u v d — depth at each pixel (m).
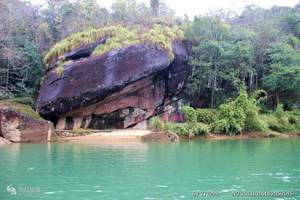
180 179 10.05
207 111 28.09
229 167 12.02
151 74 30.06
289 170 11.43
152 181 9.81
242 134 26.22
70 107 28.97
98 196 8.26
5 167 12.22
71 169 11.77
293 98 33.06
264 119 27.91
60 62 30.19
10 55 33.00
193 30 33.66
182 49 32.94
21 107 24.88
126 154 15.73
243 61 32.50
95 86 28.75
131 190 8.80
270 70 32.59
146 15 40.00
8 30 36.94
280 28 39.03
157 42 30.17
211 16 35.16
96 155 15.40
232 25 37.94
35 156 15.12
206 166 12.23
